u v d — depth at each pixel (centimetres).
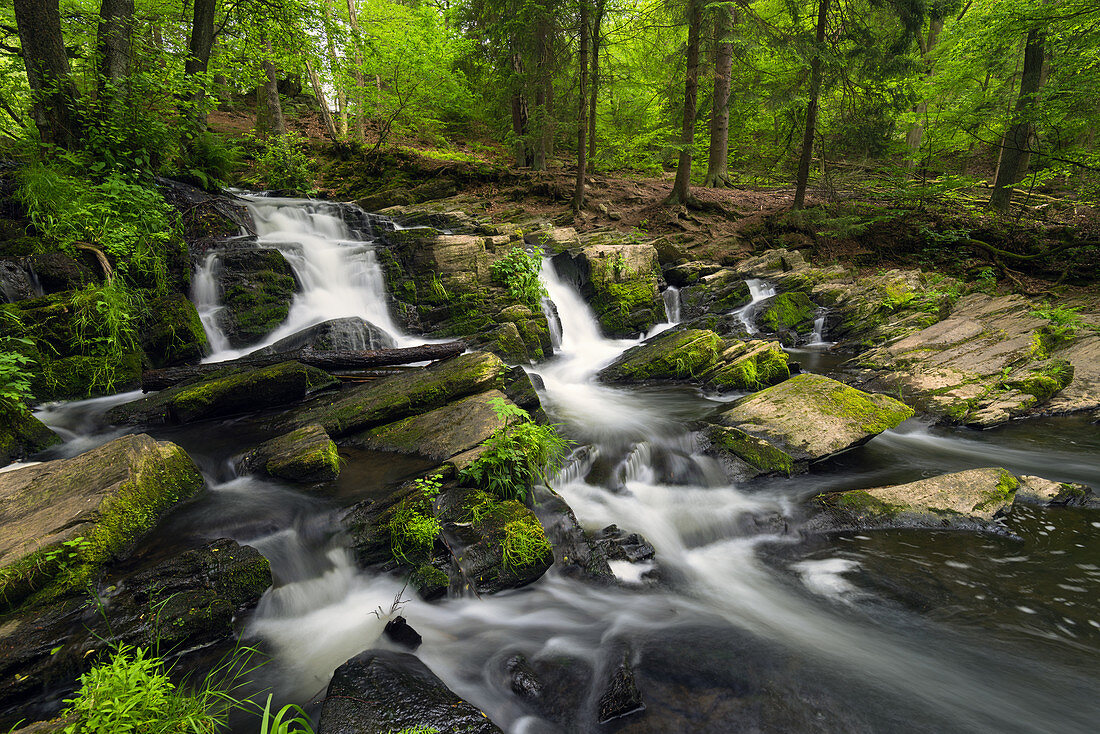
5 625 299
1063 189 1836
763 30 1376
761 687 317
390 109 2141
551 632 370
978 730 284
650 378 934
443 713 261
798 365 911
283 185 1605
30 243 756
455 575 398
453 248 1112
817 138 1670
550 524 465
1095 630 361
